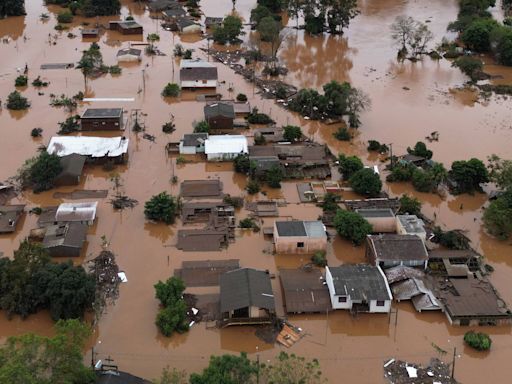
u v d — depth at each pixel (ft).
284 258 194.08
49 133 268.41
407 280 179.63
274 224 202.08
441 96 320.09
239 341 161.89
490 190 235.20
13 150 252.62
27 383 120.78
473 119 294.66
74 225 198.29
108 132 270.26
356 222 198.08
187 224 209.15
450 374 153.07
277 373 142.51
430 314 172.86
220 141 249.96
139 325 166.30
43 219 203.62
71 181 228.22
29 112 286.87
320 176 237.86
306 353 158.81
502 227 203.82
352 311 170.30
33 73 331.16
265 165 234.99
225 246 198.80
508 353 160.66
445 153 261.03
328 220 209.97
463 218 218.59
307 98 291.38
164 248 197.57
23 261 170.09
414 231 197.26
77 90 311.68
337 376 151.53
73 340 137.39
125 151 243.40
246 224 206.80
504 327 169.07
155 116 286.46
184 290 176.65
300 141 264.31
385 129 281.95
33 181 226.58
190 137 254.88
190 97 308.19
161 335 163.32
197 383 134.72
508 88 327.26
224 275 175.22
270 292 168.96
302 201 223.92
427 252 189.16
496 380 151.94
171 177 236.63
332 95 285.84
